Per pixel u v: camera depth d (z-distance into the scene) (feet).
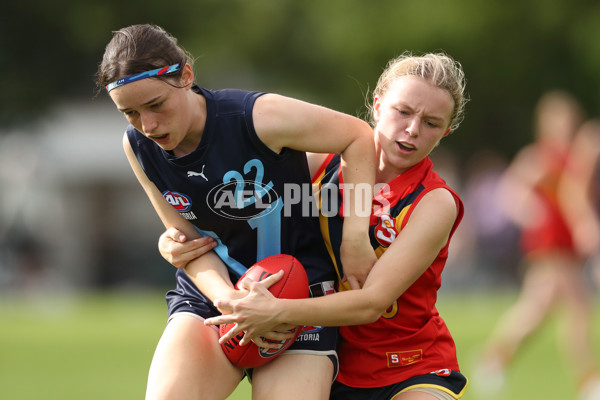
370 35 245.24
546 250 93.09
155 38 46.52
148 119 46.44
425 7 243.81
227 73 278.87
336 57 252.21
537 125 263.49
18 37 181.78
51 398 82.28
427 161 51.42
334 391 52.37
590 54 245.04
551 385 93.71
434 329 51.62
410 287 50.67
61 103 196.34
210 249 51.98
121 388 88.17
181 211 50.62
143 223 279.28
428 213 48.96
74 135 280.31
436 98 48.60
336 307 47.52
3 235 240.32
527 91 260.01
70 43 186.50
